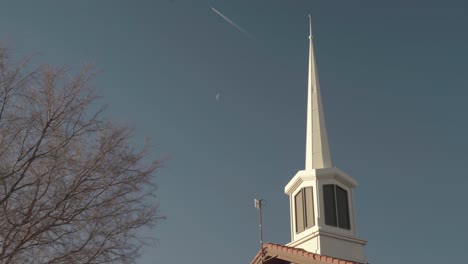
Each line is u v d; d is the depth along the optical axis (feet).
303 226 87.04
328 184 87.76
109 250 42.39
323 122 96.48
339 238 83.56
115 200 43.57
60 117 43.50
